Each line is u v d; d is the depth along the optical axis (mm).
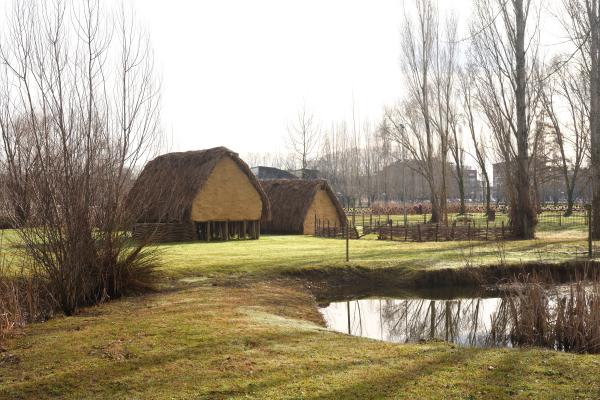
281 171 59438
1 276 10641
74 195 10953
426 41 41125
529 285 11328
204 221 27047
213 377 6609
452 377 6543
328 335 8812
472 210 63312
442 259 18281
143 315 10312
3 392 6348
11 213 10766
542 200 72188
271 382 6395
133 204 12492
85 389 6359
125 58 11578
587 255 18500
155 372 6848
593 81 24250
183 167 28438
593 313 9406
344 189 67812
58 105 10680
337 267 17000
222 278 15172
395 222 45625
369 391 6070
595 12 23688
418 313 13422
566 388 6133
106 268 11969
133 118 11797
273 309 11828
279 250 21344
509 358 7375
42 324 9742
